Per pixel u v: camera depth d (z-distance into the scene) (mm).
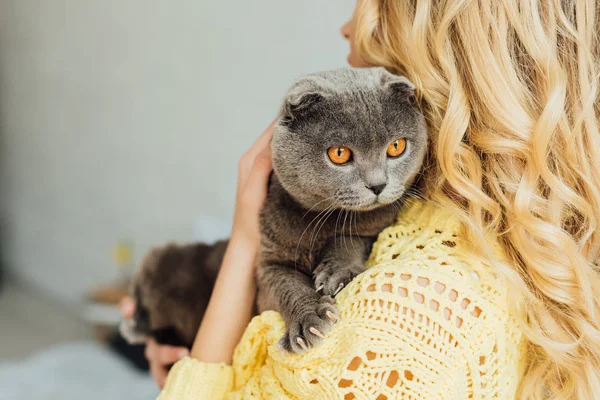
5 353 1706
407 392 511
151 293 802
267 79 1302
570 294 569
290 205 639
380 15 647
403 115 594
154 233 1703
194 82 1492
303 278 626
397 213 634
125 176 1790
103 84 1814
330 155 595
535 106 577
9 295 2232
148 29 1609
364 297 537
